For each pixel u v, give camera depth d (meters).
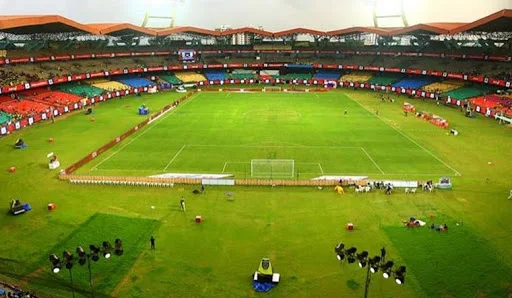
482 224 40.38
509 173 54.88
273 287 30.56
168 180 50.88
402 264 33.38
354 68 145.12
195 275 32.09
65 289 30.27
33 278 31.66
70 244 36.62
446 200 46.09
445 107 103.38
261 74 154.50
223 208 44.19
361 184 49.81
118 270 32.69
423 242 36.84
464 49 122.44
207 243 36.91
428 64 129.38
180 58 151.12
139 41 148.62
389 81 134.25
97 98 110.25
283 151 65.56
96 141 71.50
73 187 49.94
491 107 92.19
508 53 109.31
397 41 147.75
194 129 80.69
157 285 30.78
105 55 130.38
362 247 36.06
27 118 82.50
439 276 31.81
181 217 42.06
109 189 49.34
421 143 69.94
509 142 70.25
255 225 40.31
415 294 29.69
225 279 31.59
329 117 92.44
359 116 93.31
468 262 33.72
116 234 38.47
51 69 110.62
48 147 67.56
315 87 143.25
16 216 42.12
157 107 104.38
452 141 71.12
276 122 87.19
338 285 30.81
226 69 159.25
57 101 98.19
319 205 44.84
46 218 41.69
